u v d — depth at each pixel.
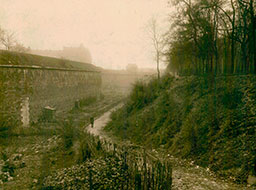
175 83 23.81
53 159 10.77
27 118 19.69
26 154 11.64
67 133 14.91
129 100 23.84
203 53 21.80
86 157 10.19
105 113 27.28
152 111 17.16
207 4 17.97
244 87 11.98
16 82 18.83
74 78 32.59
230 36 17.89
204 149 9.41
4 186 7.89
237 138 8.70
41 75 22.77
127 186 6.19
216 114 10.95
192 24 19.92
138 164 7.17
